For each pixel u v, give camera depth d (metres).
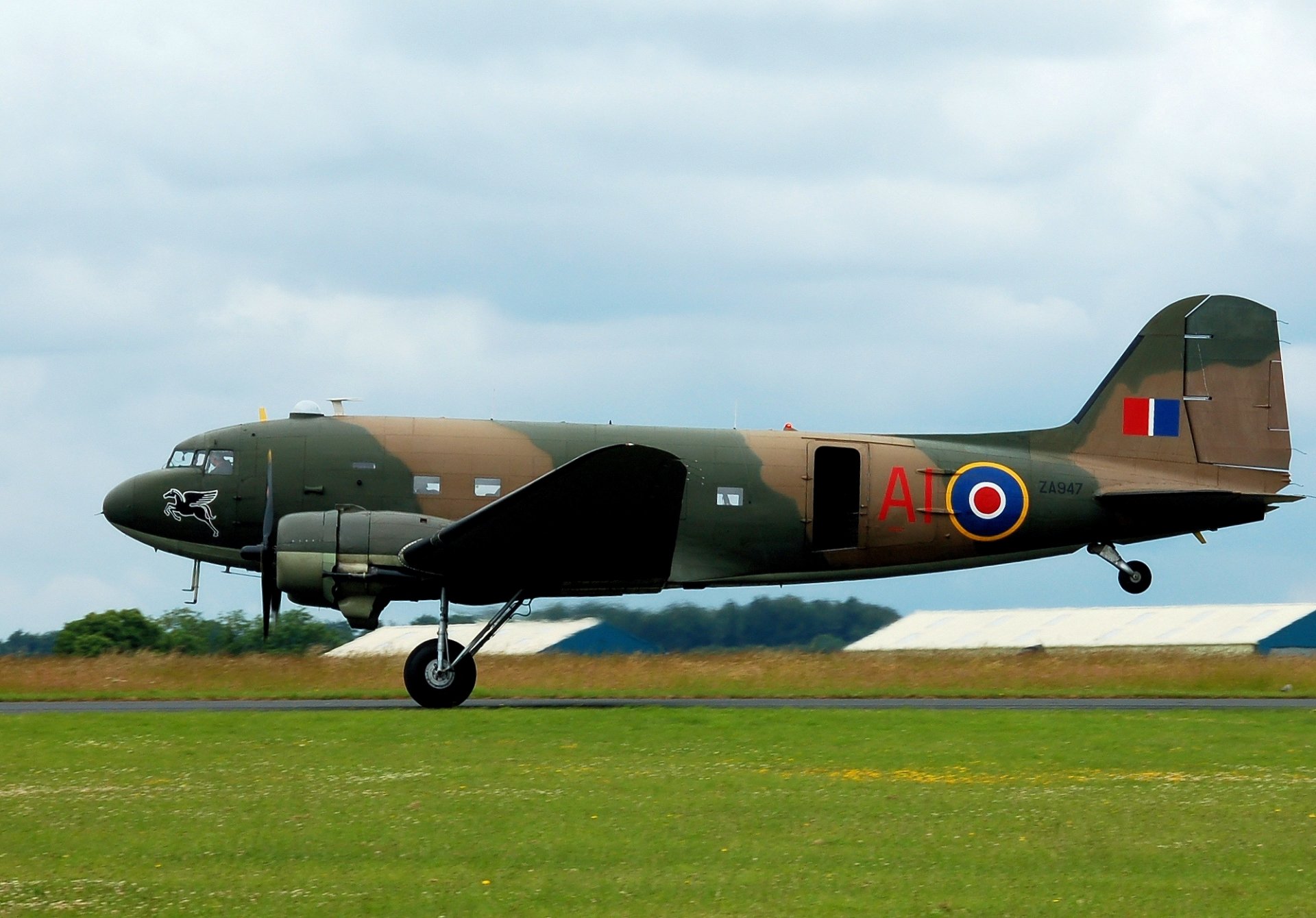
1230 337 98.12
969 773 49.41
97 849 36.91
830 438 92.50
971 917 31.19
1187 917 31.20
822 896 32.72
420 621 118.44
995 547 94.81
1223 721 63.47
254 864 35.50
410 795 44.25
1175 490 95.25
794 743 56.50
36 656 89.44
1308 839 38.44
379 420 87.50
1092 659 93.19
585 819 40.84
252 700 76.62
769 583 92.19
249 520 86.19
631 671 87.81
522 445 87.12
